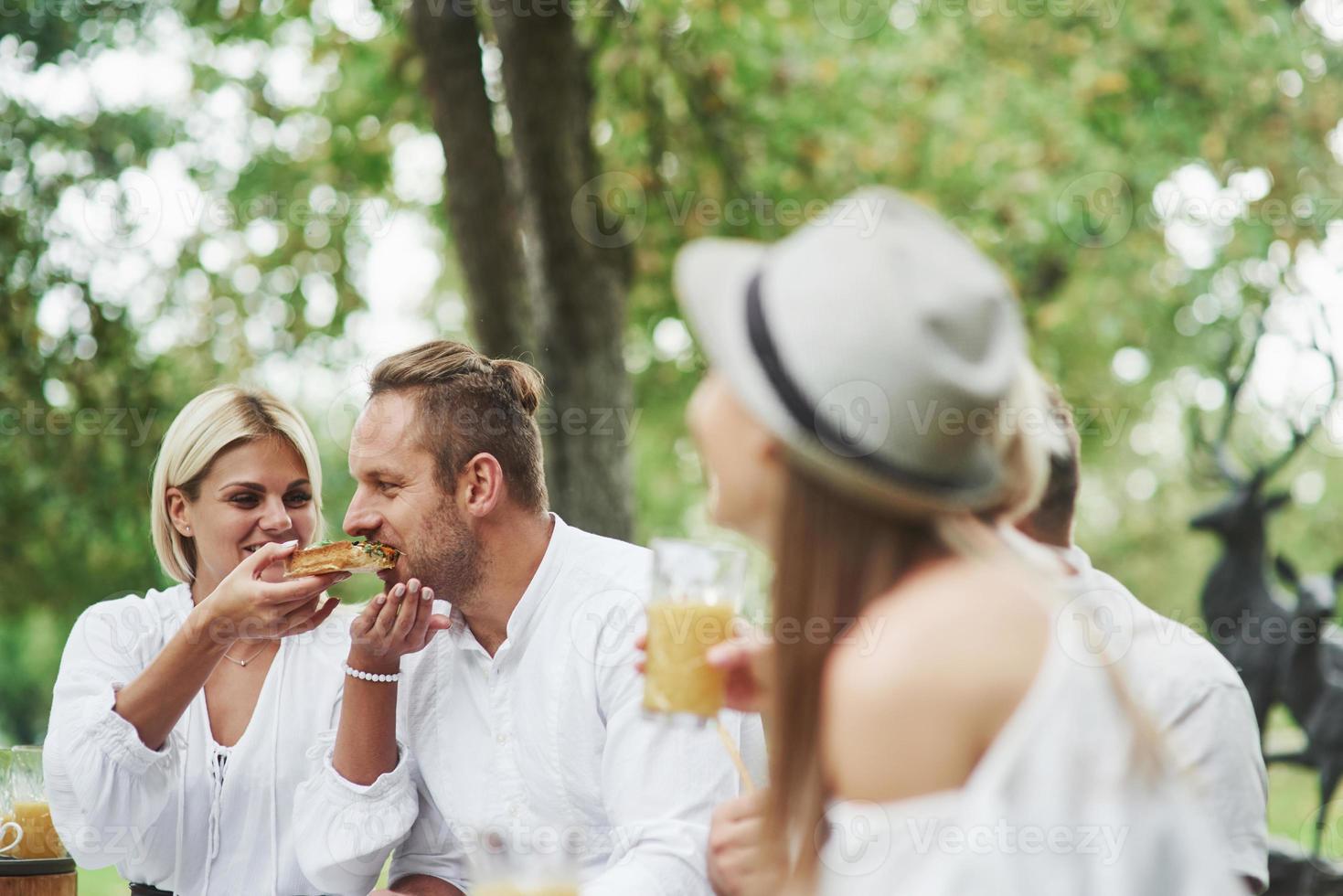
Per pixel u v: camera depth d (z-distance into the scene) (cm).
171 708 250
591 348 642
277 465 275
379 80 829
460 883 254
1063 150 917
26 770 261
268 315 880
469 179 634
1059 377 1104
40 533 848
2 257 769
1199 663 204
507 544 245
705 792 225
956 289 117
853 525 122
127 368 807
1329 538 1409
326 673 273
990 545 123
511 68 620
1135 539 1508
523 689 247
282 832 266
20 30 734
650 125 812
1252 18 958
